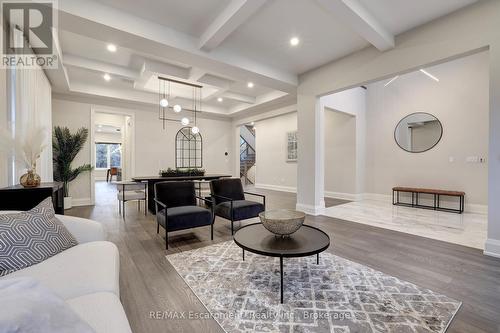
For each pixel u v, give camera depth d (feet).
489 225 8.68
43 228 5.06
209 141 27.22
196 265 7.91
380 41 10.58
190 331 4.91
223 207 11.80
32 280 2.77
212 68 12.98
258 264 7.98
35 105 11.24
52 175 15.99
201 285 6.67
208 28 10.48
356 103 20.53
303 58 13.62
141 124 22.66
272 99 21.42
